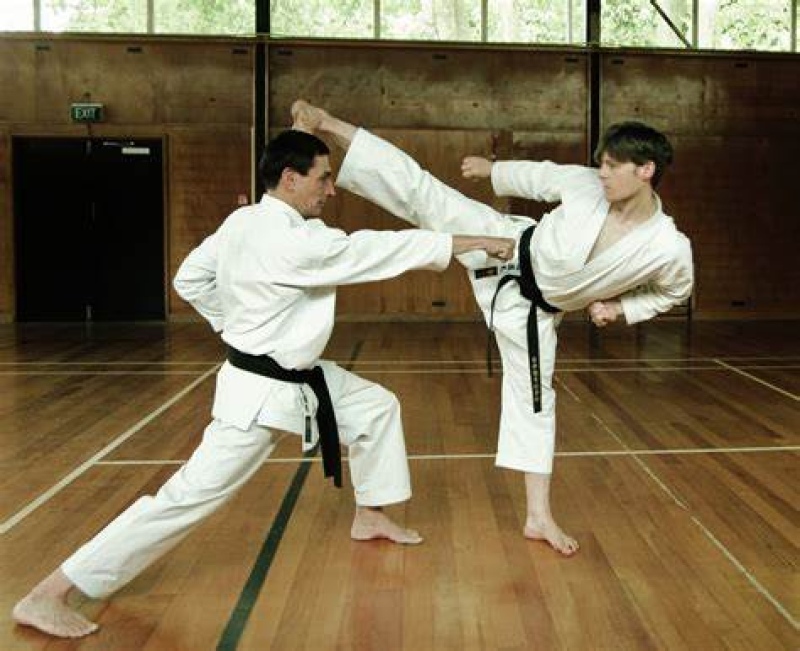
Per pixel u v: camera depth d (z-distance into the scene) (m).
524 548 2.94
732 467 3.96
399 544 2.97
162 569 2.74
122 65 10.23
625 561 2.82
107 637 2.28
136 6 10.27
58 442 4.44
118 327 9.84
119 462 4.05
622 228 2.61
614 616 2.40
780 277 11.00
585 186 2.70
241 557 2.85
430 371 6.79
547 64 10.62
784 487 3.64
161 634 2.30
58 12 10.22
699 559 2.84
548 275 2.74
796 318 11.02
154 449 4.30
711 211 10.91
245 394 2.38
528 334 2.86
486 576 2.69
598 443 4.42
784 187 10.96
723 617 2.40
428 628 2.33
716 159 10.87
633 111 10.76
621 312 2.77
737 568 2.76
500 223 2.91
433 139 10.56
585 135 10.71
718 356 7.66
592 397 5.68
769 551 2.91
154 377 6.48
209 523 3.18
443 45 10.49
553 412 2.97
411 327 10.00
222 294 2.45
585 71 10.66
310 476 3.80
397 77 10.50
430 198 2.91
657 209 2.63
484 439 4.55
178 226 10.36
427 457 4.17
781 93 10.89
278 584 2.63
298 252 2.33
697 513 3.30
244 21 10.34
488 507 3.40
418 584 2.63
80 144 10.23
